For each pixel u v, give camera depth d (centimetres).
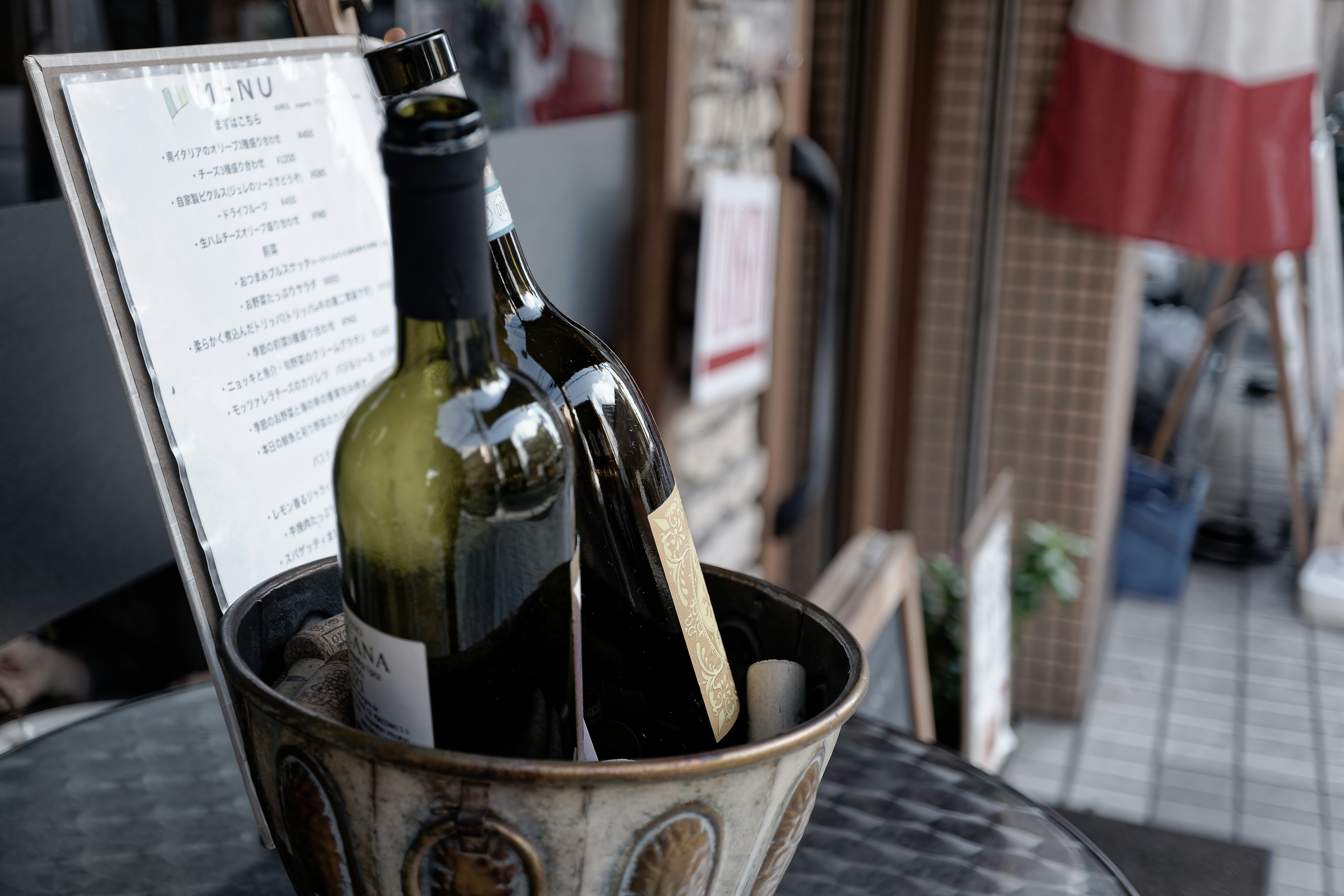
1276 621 395
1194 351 436
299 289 54
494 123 132
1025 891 55
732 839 34
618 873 32
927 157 306
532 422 35
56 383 79
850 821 61
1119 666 363
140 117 48
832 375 263
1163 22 282
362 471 34
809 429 265
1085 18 288
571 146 144
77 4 83
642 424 50
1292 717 335
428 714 35
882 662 142
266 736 34
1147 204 294
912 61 298
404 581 34
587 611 47
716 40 173
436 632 35
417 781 31
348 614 36
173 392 48
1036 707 338
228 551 49
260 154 53
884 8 245
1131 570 410
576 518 47
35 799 55
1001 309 318
